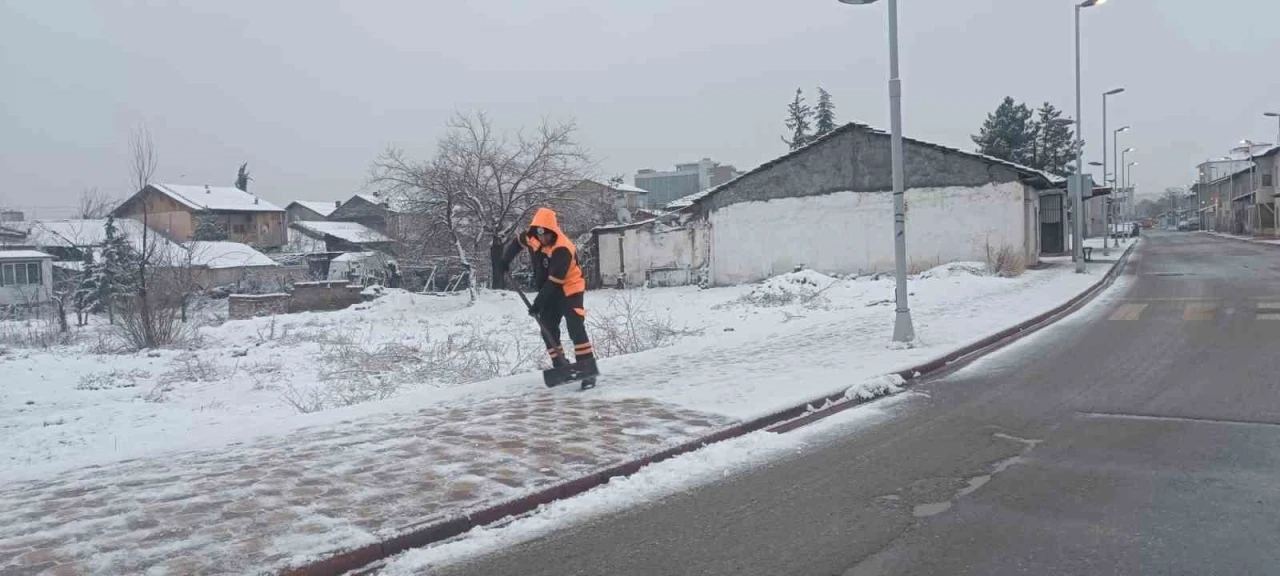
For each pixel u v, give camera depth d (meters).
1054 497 5.25
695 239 31.11
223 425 8.45
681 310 22.14
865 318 15.02
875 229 27.86
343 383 12.62
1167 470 5.74
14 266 40.09
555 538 4.83
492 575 4.32
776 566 4.32
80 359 17.61
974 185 26.41
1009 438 6.77
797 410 7.74
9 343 22.28
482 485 5.54
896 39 11.46
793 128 64.88
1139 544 4.43
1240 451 6.13
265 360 16.50
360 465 6.09
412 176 30.56
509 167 30.27
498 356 13.91
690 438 6.69
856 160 28.02
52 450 9.22
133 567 4.25
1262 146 68.62
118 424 10.75
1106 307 16.70
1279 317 13.44
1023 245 25.88
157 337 20.06
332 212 71.75
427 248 33.19
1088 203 67.50
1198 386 8.51
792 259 29.17
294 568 4.23
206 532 4.74
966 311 15.45
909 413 7.84
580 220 33.56
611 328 14.33
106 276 35.16
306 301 30.09
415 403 8.45
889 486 5.60
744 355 11.09
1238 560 4.18
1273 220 57.91
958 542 4.55
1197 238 63.12
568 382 9.14
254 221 64.50
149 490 5.60
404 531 4.71
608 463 6.02
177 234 55.09
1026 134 63.28
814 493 5.50
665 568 4.34
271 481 5.72
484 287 32.56
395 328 21.88
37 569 4.23
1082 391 8.55
